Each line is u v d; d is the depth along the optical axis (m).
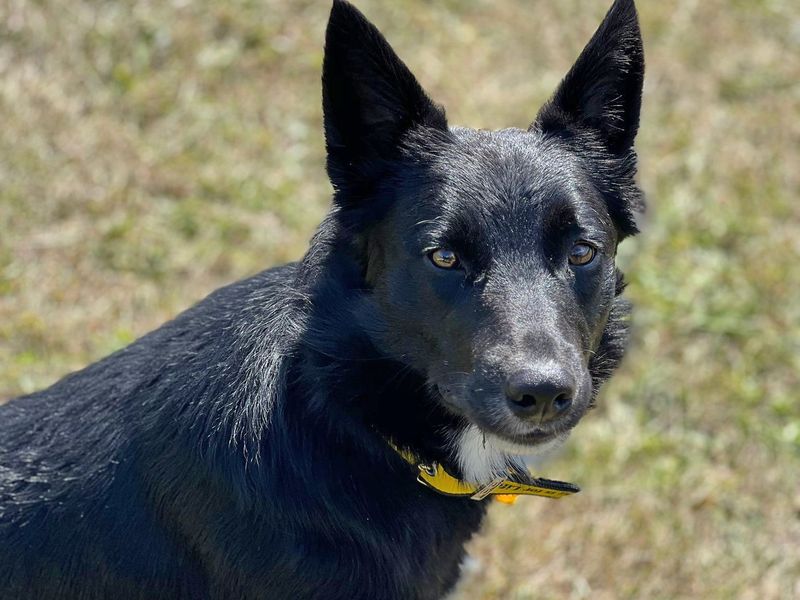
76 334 9.27
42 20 11.35
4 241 9.90
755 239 10.50
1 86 10.91
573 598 7.71
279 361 5.21
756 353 9.41
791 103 12.33
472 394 4.84
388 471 5.27
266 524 5.14
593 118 5.64
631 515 8.16
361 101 5.29
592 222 5.18
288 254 10.10
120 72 11.22
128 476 5.36
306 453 5.14
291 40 11.93
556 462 8.44
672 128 11.78
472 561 7.46
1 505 5.41
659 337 9.46
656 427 8.88
